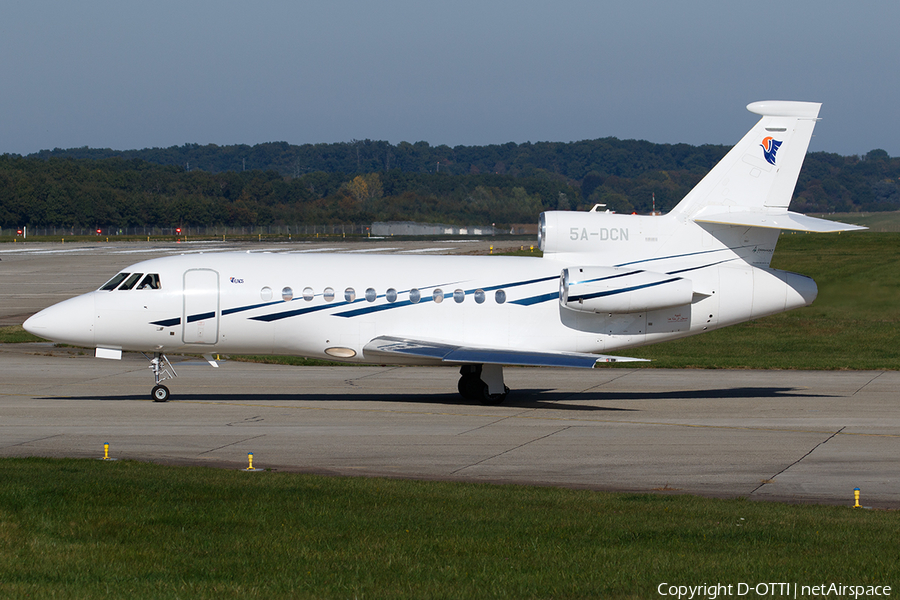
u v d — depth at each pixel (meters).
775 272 93.94
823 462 66.75
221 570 37.34
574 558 39.44
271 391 97.56
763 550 41.28
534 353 86.12
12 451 66.38
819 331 160.75
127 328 87.69
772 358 131.00
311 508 47.97
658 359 128.25
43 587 35.06
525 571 37.62
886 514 50.62
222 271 89.44
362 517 46.22
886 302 188.38
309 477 57.44
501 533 43.47
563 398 96.06
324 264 91.50
